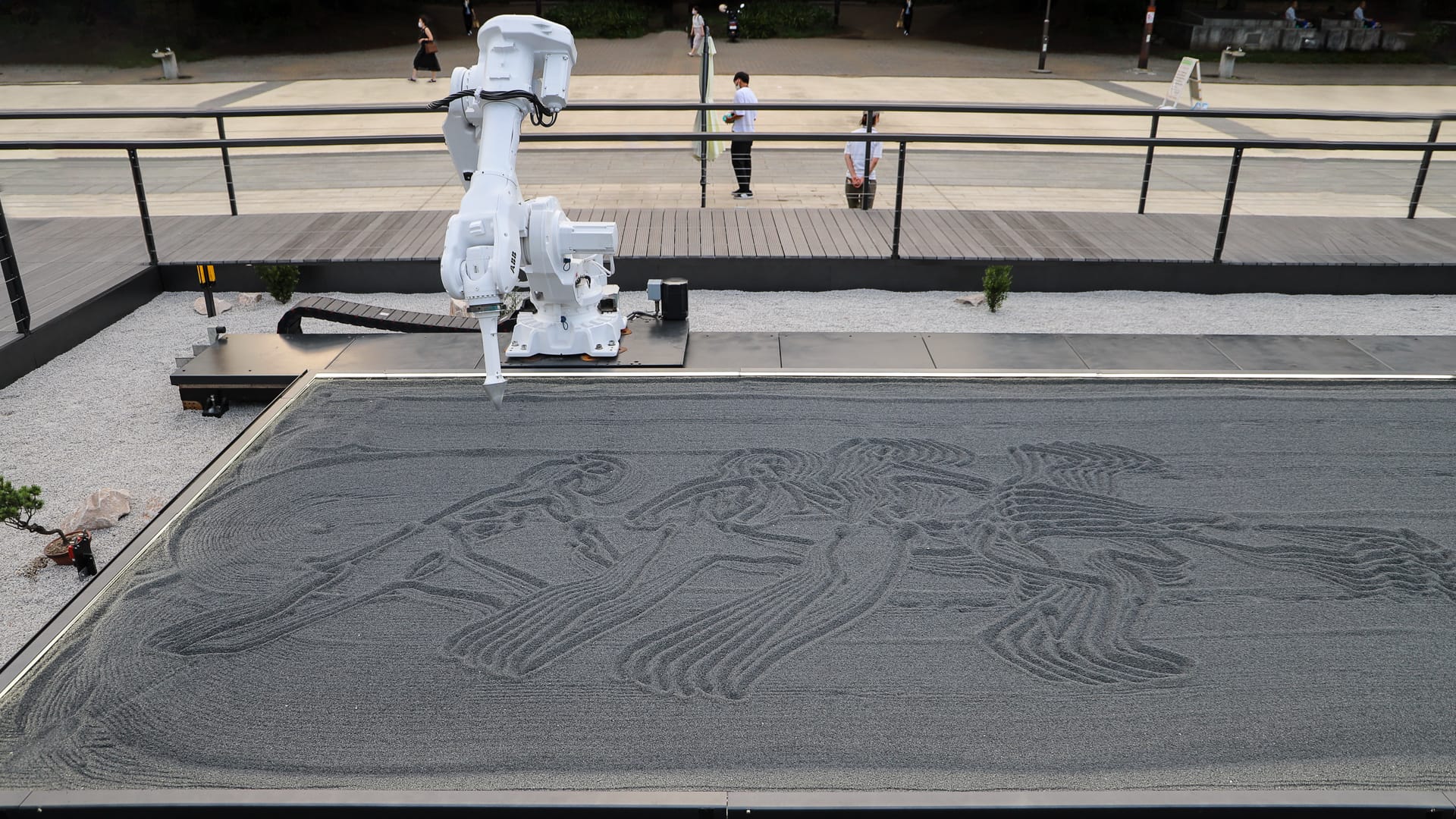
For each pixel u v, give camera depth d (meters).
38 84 20.28
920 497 4.00
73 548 3.87
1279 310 7.02
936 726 2.76
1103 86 19.83
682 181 9.80
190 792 2.50
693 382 5.11
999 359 5.41
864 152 8.70
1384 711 2.83
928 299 7.36
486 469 4.25
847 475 4.17
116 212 8.82
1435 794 2.49
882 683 2.93
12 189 9.48
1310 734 2.74
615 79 20.30
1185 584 3.42
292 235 7.97
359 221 8.41
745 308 7.11
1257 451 4.39
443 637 3.15
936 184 9.63
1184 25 27.33
